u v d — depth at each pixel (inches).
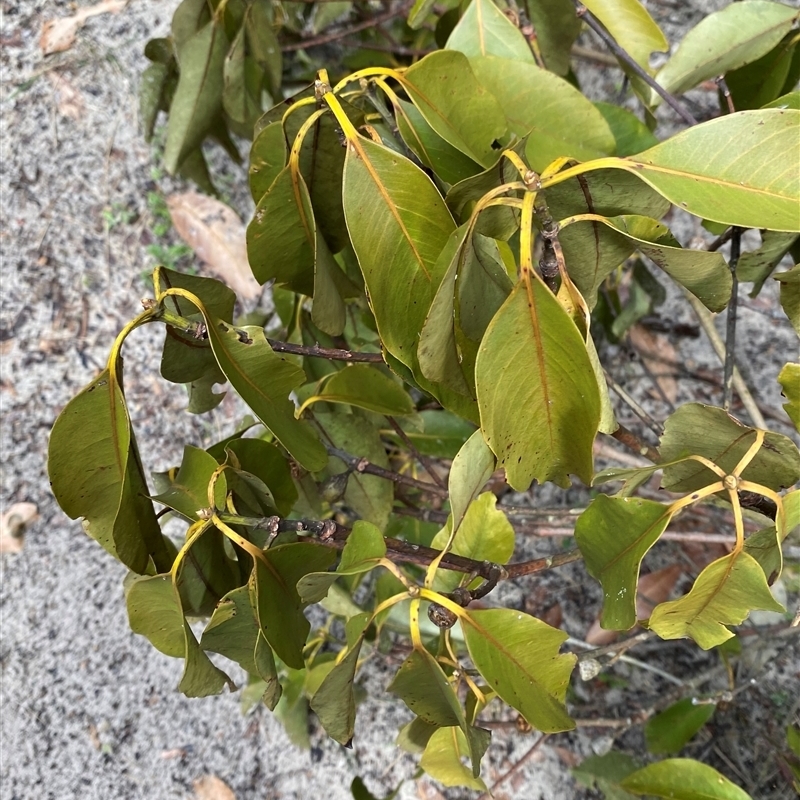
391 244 12.7
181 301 14.7
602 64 27.7
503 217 12.2
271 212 14.0
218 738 30.0
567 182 11.9
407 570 24.9
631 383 29.8
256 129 15.4
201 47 21.4
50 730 30.7
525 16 19.6
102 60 33.3
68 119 33.2
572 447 12.3
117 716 30.6
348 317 21.0
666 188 11.2
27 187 33.1
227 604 13.1
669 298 29.4
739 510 12.3
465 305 12.5
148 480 31.7
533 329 11.1
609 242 12.7
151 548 14.5
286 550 13.7
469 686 15.7
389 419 19.7
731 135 11.4
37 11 33.6
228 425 31.9
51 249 32.9
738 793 16.8
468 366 13.3
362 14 30.7
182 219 32.6
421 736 16.5
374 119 15.6
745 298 29.1
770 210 11.3
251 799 29.1
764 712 25.8
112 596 31.3
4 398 32.1
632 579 12.8
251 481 14.9
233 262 32.2
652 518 12.7
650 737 22.2
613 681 27.3
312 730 29.3
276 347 15.6
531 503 28.7
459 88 14.3
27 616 31.5
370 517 19.7
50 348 32.4
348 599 20.9
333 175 14.5
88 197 33.0
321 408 18.7
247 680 28.8
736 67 16.8
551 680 13.6
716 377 28.8
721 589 12.8
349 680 13.4
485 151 14.8
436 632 21.4
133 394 32.3
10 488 31.8
